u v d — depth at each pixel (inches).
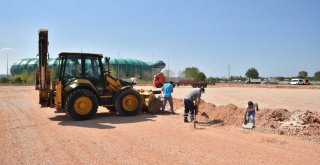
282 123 388.5
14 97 942.4
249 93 1206.9
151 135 338.3
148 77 3954.2
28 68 4069.9
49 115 509.4
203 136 333.1
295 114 397.7
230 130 366.9
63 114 520.4
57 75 483.5
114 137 329.1
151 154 263.4
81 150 277.6
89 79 485.1
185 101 423.2
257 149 278.8
